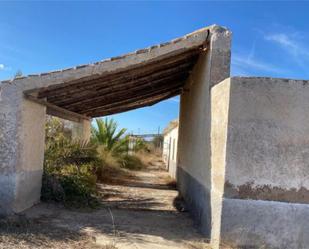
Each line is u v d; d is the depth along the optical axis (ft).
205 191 24.03
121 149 66.69
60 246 19.17
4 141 23.75
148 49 24.50
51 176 30.86
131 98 41.88
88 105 39.86
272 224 19.13
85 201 30.45
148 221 26.66
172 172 65.16
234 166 19.33
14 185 23.68
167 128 88.63
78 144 45.68
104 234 21.95
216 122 21.90
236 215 19.20
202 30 24.52
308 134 19.47
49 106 30.76
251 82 19.49
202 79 27.25
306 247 19.06
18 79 24.04
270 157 19.35
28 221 23.04
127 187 46.80
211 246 20.54
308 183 19.30
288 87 19.56
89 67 24.38
